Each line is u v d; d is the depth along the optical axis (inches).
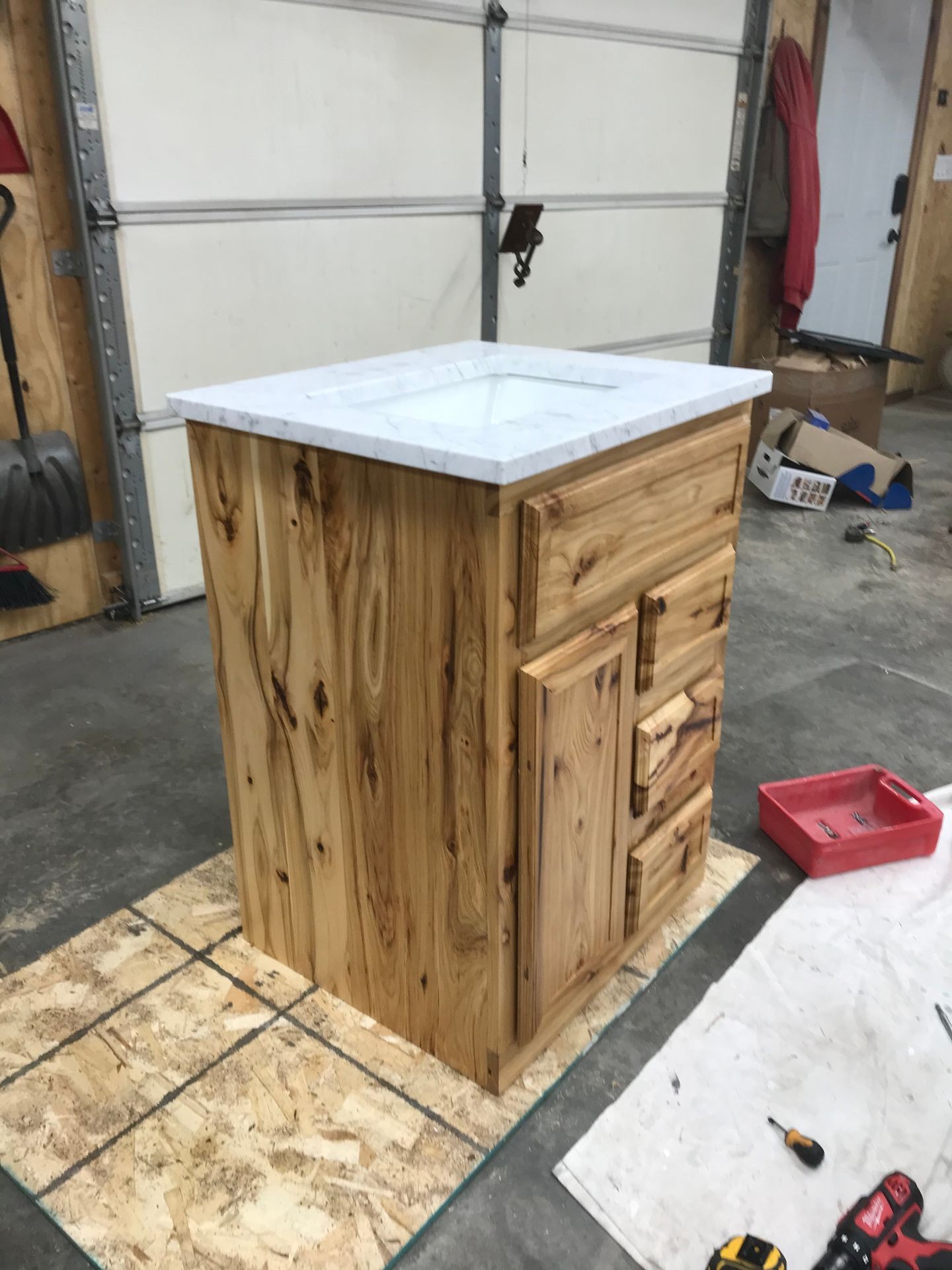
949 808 79.1
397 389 57.9
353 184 118.2
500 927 48.2
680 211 160.6
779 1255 44.5
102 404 106.2
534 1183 49.0
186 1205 47.4
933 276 230.5
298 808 55.1
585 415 45.2
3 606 105.7
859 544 141.9
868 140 197.3
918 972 62.2
